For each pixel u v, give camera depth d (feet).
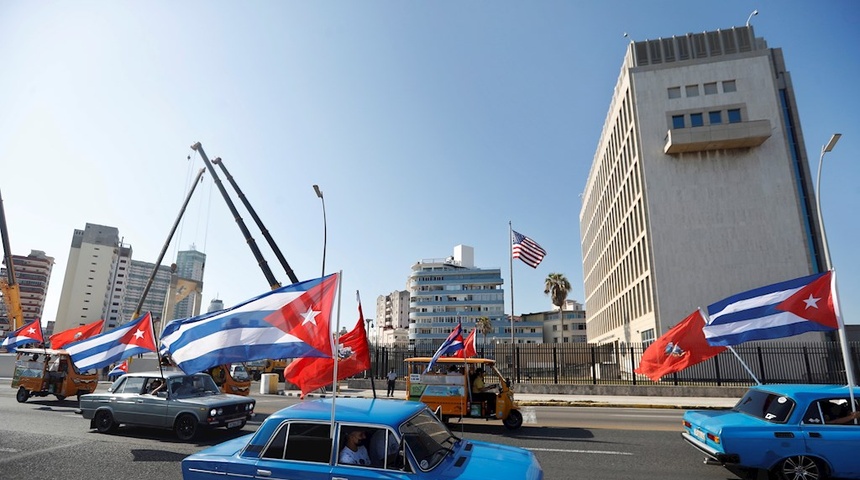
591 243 245.24
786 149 125.18
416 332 393.29
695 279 123.03
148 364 113.80
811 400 23.97
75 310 362.53
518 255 109.40
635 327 146.00
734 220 124.47
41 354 61.46
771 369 106.11
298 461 16.47
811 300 32.71
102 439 35.99
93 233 380.78
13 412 50.93
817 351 105.60
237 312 26.43
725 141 124.36
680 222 127.03
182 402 36.40
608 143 182.80
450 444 17.81
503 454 17.94
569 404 67.56
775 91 127.75
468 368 44.98
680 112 132.36
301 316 25.30
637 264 142.00
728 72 131.34
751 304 35.17
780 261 120.06
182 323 27.45
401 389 88.99
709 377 107.76
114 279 399.24
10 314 133.69
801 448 22.89
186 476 17.66
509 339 366.63
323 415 17.30
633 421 48.75
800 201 129.49
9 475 26.00
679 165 130.31
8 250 136.98
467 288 392.06
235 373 73.82
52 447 33.09
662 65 136.77
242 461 17.01
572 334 349.41
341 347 31.94
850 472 22.48
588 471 27.78
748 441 23.40
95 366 40.47
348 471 15.74
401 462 15.58
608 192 186.09
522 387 83.46
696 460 30.53
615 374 133.59
